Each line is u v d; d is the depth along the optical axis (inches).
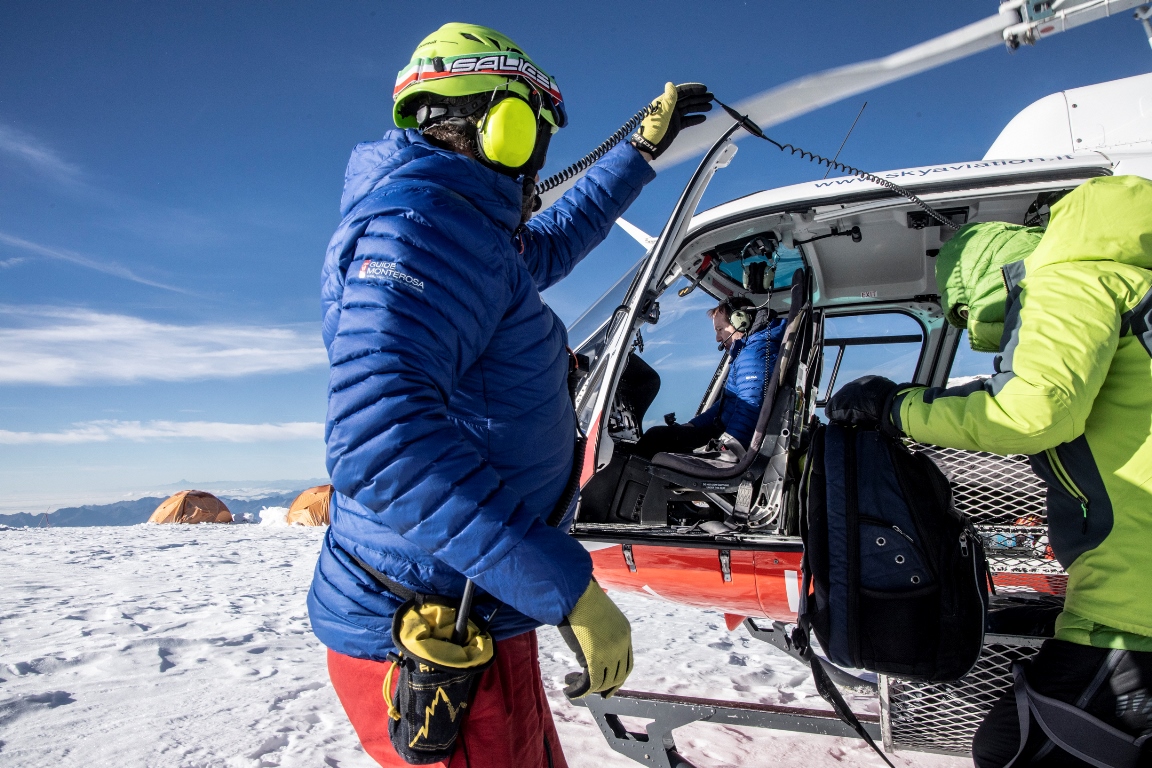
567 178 71.0
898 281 135.2
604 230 69.4
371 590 40.9
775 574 85.4
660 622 178.5
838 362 146.3
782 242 120.5
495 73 42.0
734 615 116.3
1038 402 47.5
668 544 87.7
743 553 86.2
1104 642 49.7
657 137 71.2
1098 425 50.2
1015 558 83.5
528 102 43.2
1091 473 50.3
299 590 224.8
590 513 99.7
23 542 380.5
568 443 45.8
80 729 101.9
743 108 72.6
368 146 43.4
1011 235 65.0
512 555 32.6
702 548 87.4
